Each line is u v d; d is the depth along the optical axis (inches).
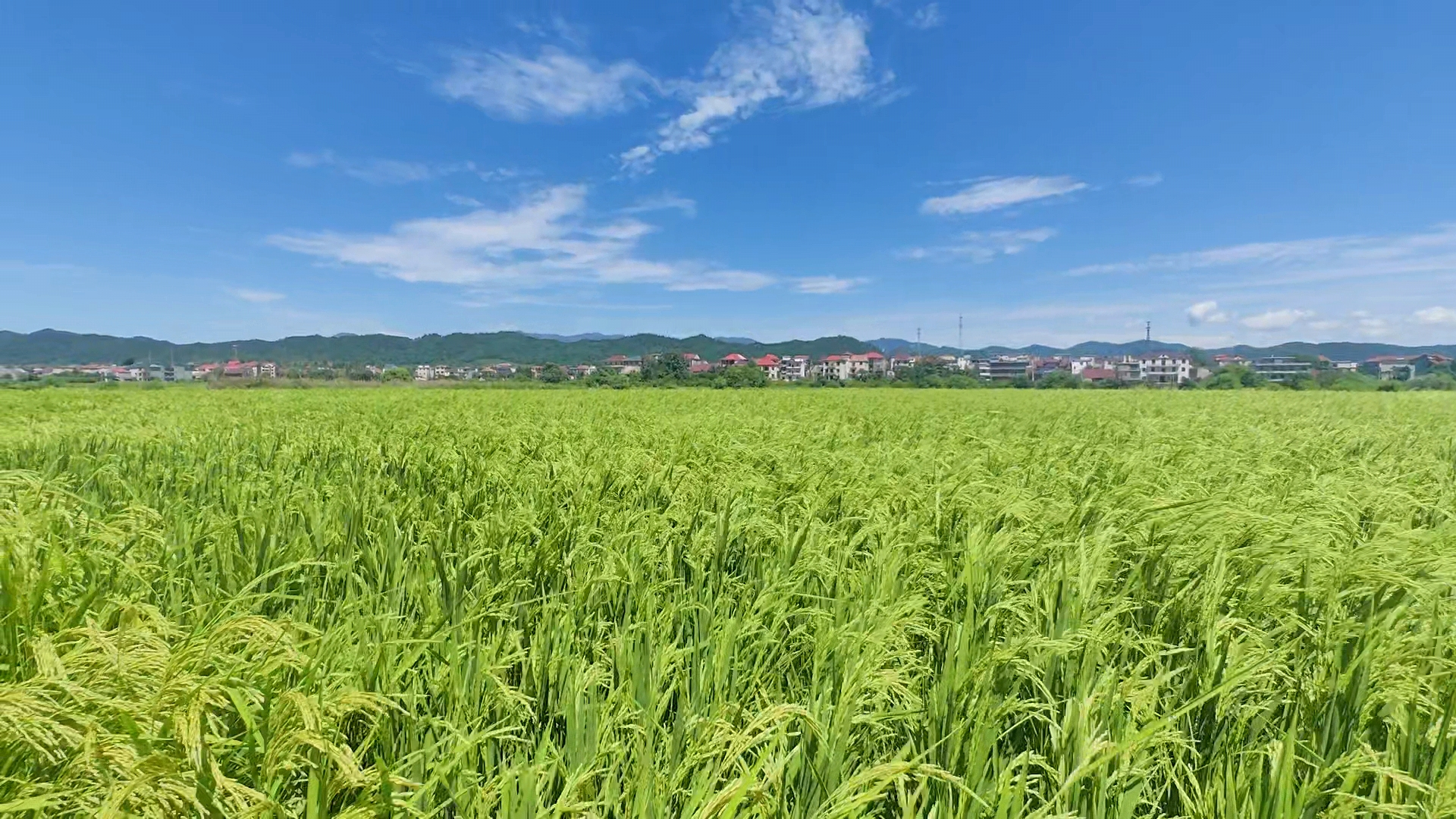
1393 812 72.9
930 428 494.3
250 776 73.4
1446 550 145.3
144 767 61.6
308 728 66.3
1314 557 137.9
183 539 160.9
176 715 67.9
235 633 85.5
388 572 158.7
